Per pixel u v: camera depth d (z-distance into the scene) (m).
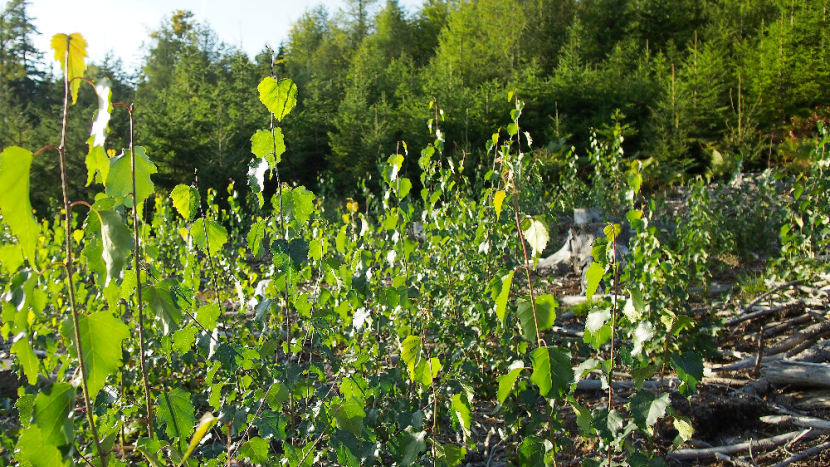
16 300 1.17
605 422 1.99
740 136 16.94
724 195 8.37
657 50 26.41
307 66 32.16
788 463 2.86
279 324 3.02
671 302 4.00
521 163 4.26
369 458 2.18
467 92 19.47
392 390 2.84
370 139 17.16
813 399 3.49
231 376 2.32
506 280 1.78
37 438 1.28
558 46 26.66
